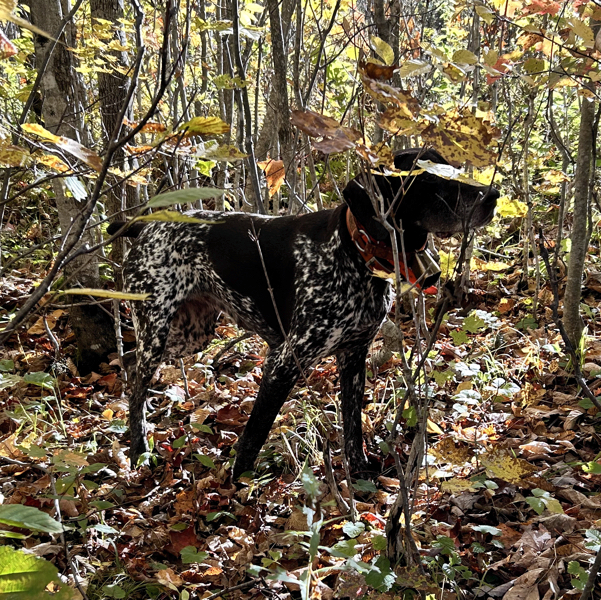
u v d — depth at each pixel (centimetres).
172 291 360
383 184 269
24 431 372
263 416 315
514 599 221
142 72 427
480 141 156
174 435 379
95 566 263
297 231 325
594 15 237
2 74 575
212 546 275
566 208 539
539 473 288
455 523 264
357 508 284
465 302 488
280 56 376
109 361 480
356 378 326
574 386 371
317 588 234
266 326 347
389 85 150
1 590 96
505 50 391
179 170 418
